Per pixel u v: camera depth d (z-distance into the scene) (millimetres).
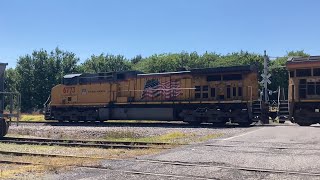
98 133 23609
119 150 14953
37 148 16328
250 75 27062
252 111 26328
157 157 12242
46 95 72188
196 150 13602
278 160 11008
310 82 24516
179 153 12969
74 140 19203
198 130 22531
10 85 74000
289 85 25281
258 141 15656
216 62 78000
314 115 24203
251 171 9586
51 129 26078
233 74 27641
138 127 26219
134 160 11781
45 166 11000
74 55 77438
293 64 25094
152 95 31000
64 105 35531
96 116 33500
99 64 88375
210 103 28094
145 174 9500
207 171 9688
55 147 16562
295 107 25078
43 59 73875
